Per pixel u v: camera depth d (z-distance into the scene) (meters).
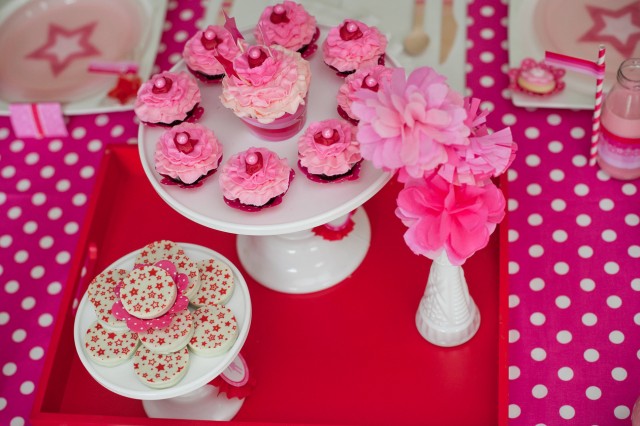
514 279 1.40
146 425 1.24
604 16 1.58
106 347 1.19
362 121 1.10
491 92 1.57
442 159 1.08
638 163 1.44
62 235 1.52
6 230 1.53
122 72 1.59
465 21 1.62
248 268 1.41
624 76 1.37
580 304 1.38
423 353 1.33
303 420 1.29
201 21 1.68
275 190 1.21
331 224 1.37
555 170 1.49
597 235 1.43
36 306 1.46
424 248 1.12
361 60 1.30
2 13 1.67
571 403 1.30
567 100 1.51
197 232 1.46
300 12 1.34
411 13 1.63
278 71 1.20
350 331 1.35
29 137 1.61
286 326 1.37
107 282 1.24
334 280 1.39
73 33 1.65
